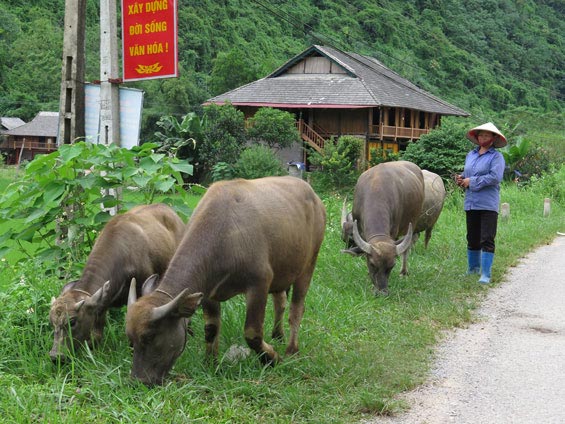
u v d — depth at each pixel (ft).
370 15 208.33
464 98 205.57
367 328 24.93
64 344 18.80
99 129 28.99
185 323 17.38
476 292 31.73
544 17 293.23
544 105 234.79
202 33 191.83
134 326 16.39
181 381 18.26
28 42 211.00
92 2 195.62
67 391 17.25
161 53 27.89
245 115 136.36
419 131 142.31
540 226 56.44
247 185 19.62
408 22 216.95
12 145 199.00
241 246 18.25
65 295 19.47
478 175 33.17
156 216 22.90
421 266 35.81
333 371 19.99
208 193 19.06
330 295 28.48
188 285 17.40
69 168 24.36
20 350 19.39
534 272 37.55
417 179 34.63
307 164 131.54
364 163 116.37
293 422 16.60
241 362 19.66
